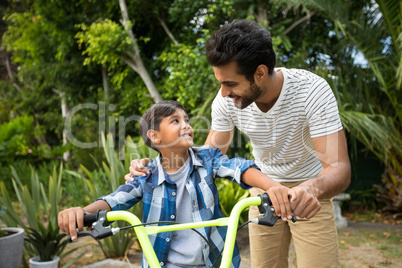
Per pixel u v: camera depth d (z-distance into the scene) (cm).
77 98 1076
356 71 592
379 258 390
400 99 523
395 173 577
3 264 280
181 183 158
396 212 600
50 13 982
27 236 330
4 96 1325
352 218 600
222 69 148
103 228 119
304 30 738
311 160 197
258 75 152
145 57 902
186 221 154
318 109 166
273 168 203
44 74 1121
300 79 171
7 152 850
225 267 118
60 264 367
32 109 1264
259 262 213
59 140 1283
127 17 824
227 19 779
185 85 686
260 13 722
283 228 207
